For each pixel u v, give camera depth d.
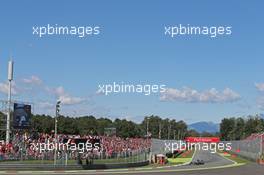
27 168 47.94
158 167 61.59
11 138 68.75
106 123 159.75
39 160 54.03
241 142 121.44
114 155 64.62
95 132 150.00
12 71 67.25
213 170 56.16
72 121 138.75
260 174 49.41
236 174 48.81
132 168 57.69
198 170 55.53
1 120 69.56
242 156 111.94
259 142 87.62
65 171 48.56
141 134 178.62
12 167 47.44
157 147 90.56
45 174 43.12
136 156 67.75
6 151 55.34
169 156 94.75
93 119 163.25
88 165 51.94
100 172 47.88
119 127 161.88
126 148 78.56
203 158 102.81
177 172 50.34
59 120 132.00
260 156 83.31
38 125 122.06
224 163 79.69
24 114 69.75
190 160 85.94
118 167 56.41
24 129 69.94
